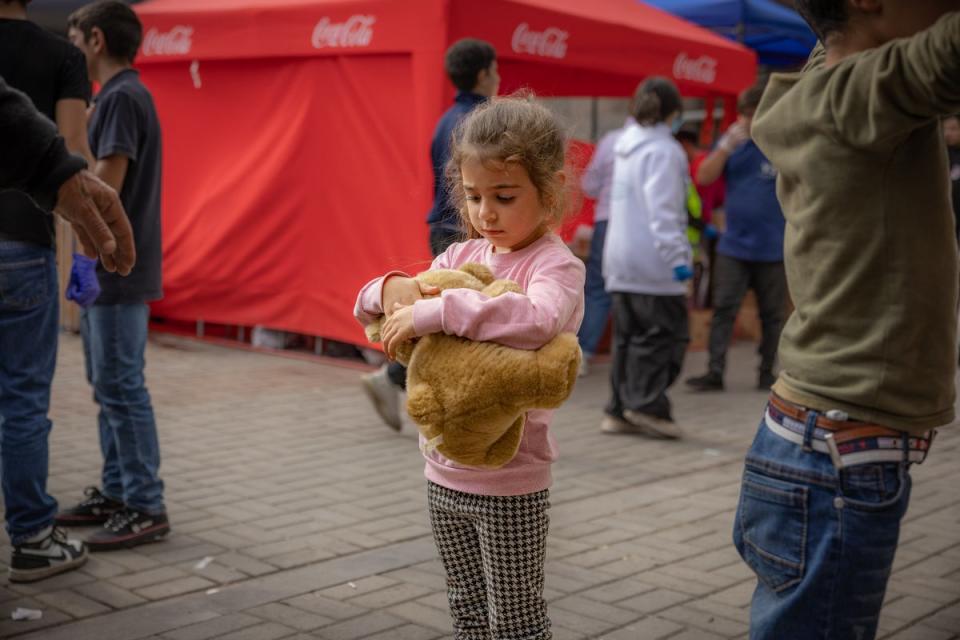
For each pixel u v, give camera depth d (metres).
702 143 10.58
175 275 9.13
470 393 2.04
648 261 6.04
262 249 8.55
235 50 8.30
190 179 9.00
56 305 3.71
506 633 2.41
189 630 3.38
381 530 4.45
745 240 7.83
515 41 7.29
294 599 3.67
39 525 3.74
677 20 9.31
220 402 6.93
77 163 2.97
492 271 2.36
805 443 2.07
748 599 3.76
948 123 5.91
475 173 2.24
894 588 3.92
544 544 2.44
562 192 2.31
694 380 8.02
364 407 6.89
